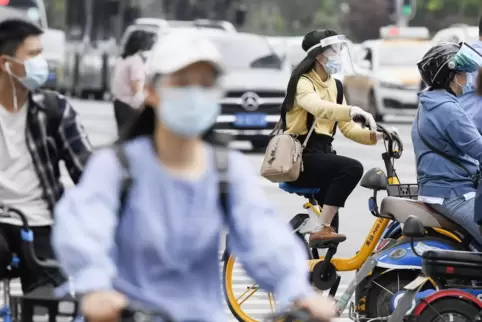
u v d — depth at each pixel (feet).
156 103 25.48
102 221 24.52
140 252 25.31
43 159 37.91
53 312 34.40
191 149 25.71
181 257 25.52
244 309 55.77
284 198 100.89
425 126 47.16
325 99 53.36
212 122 25.50
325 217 51.72
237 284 56.80
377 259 47.32
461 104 47.65
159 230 25.23
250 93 132.26
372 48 185.68
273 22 553.23
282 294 24.70
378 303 47.91
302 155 52.95
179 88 25.13
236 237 25.77
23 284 38.06
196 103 25.04
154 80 25.34
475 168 46.88
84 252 23.97
